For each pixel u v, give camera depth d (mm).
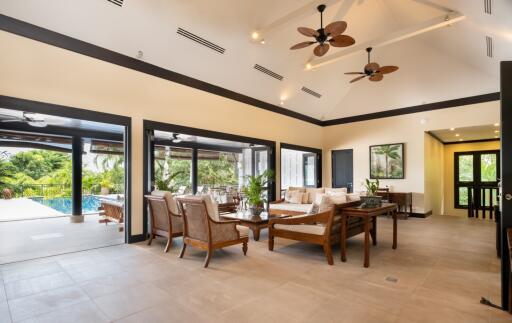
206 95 5832
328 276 3094
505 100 2357
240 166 10406
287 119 8047
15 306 2379
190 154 9844
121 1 3885
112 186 10336
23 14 3535
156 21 4324
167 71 5125
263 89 6820
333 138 9328
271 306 2387
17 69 3535
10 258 3715
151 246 4363
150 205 4438
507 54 4734
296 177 10258
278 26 4629
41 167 11430
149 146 4887
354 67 7426
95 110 4195
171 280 2961
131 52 4543
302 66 6625
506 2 3232
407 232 5547
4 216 7371
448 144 9867
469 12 3971
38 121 5660
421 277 3068
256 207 4816
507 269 2332
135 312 2281
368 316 2225
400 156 7914
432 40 6082
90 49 4160
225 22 4750
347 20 5629
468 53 5758
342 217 3668
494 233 5441
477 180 9273
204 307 2365
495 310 2324
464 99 6914
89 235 5188
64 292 2656
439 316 2227
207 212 3436
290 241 4691
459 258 3770
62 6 3633
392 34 4941
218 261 3609
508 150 2344
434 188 8586
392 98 7918
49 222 6680
